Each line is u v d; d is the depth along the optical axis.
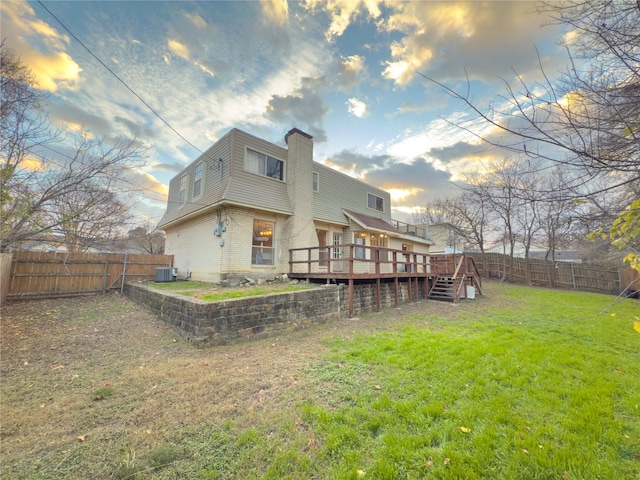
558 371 3.57
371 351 4.40
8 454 2.12
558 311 8.20
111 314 6.95
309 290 6.58
